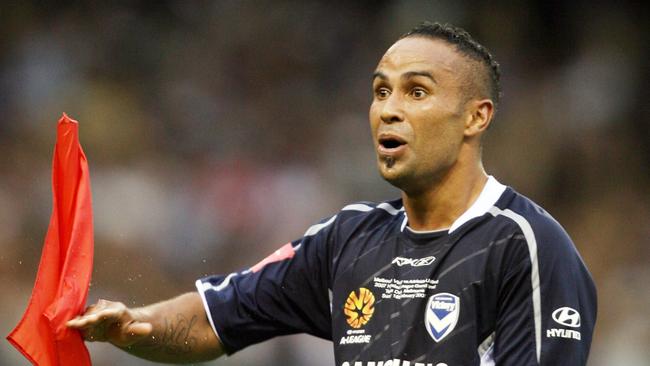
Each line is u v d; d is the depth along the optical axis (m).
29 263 33.75
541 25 44.03
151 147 39.97
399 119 11.14
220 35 44.03
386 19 44.22
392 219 11.91
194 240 35.84
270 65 43.56
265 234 37.03
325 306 12.19
